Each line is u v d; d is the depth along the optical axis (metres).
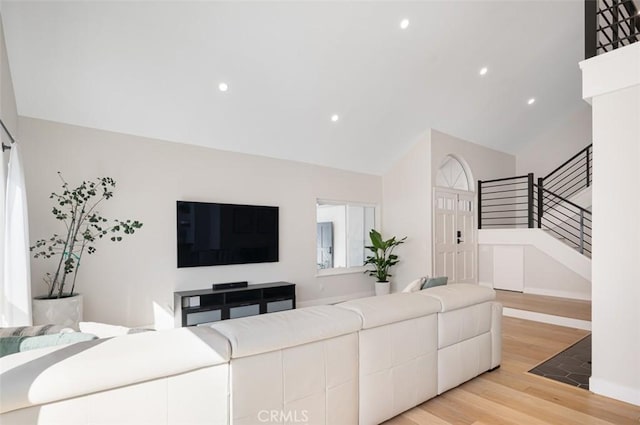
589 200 5.88
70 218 3.43
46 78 3.04
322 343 1.64
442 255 5.73
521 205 7.54
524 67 5.01
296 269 5.11
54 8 2.61
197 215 4.15
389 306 1.96
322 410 1.64
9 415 0.98
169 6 2.82
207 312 3.91
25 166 3.23
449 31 3.93
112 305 3.62
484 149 6.79
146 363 1.16
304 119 4.45
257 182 4.74
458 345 2.36
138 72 3.23
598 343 2.34
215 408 1.32
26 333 1.36
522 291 5.86
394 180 6.10
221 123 4.09
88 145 3.54
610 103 2.34
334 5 3.20
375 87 4.33
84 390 1.06
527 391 2.34
